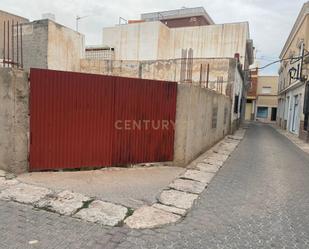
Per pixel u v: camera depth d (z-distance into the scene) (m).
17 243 3.22
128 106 6.52
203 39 23.20
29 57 13.93
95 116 6.21
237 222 4.09
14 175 5.50
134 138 6.69
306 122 16.16
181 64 15.34
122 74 16.22
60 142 5.95
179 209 4.45
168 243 3.40
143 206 4.49
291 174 7.32
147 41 23.47
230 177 6.57
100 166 6.40
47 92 5.71
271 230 3.87
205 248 3.32
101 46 23.14
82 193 4.87
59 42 14.33
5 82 5.40
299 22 20.23
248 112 42.97
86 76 6.03
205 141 9.63
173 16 30.52
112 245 3.29
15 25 14.17
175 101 7.04
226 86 15.34
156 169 6.74
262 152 10.97
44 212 4.05
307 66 16.80
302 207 4.82
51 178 5.54
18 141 5.53
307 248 3.42
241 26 21.91
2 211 4.02
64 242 3.29
